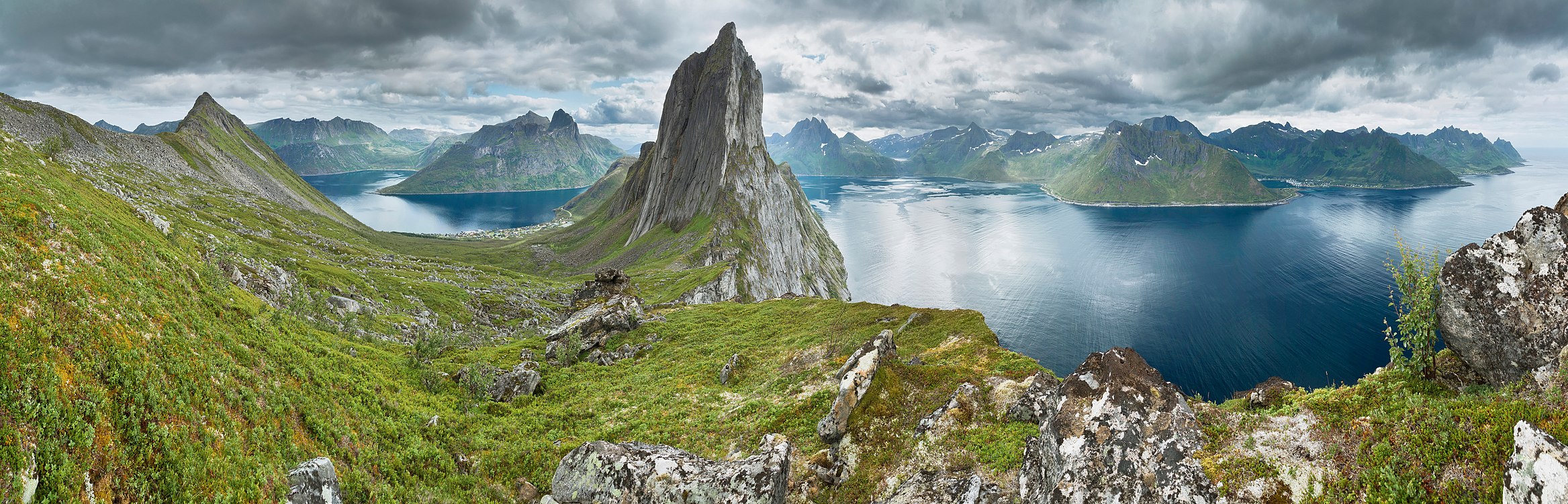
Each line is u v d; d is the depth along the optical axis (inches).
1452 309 716.7
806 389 1721.2
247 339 1405.0
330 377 1477.6
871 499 1055.0
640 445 1085.1
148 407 833.5
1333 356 7372.1
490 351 2906.0
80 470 665.6
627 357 2827.3
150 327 1069.1
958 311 2529.5
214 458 829.8
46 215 1234.6
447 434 1471.5
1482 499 500.4
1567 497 426.6
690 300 5767.7
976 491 879.1
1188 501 648.4
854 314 2977.4
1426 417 606.5
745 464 1011.3
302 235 7455.7
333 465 1066.7
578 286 7288.4
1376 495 553.0
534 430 1638.8
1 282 884.6
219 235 5841.5
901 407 1312.7
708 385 2084.2
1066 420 788.0
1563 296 647.1
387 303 4352.9
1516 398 593.0
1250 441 684.7
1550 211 693.3
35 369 733.9
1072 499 697.0
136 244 1545.3
